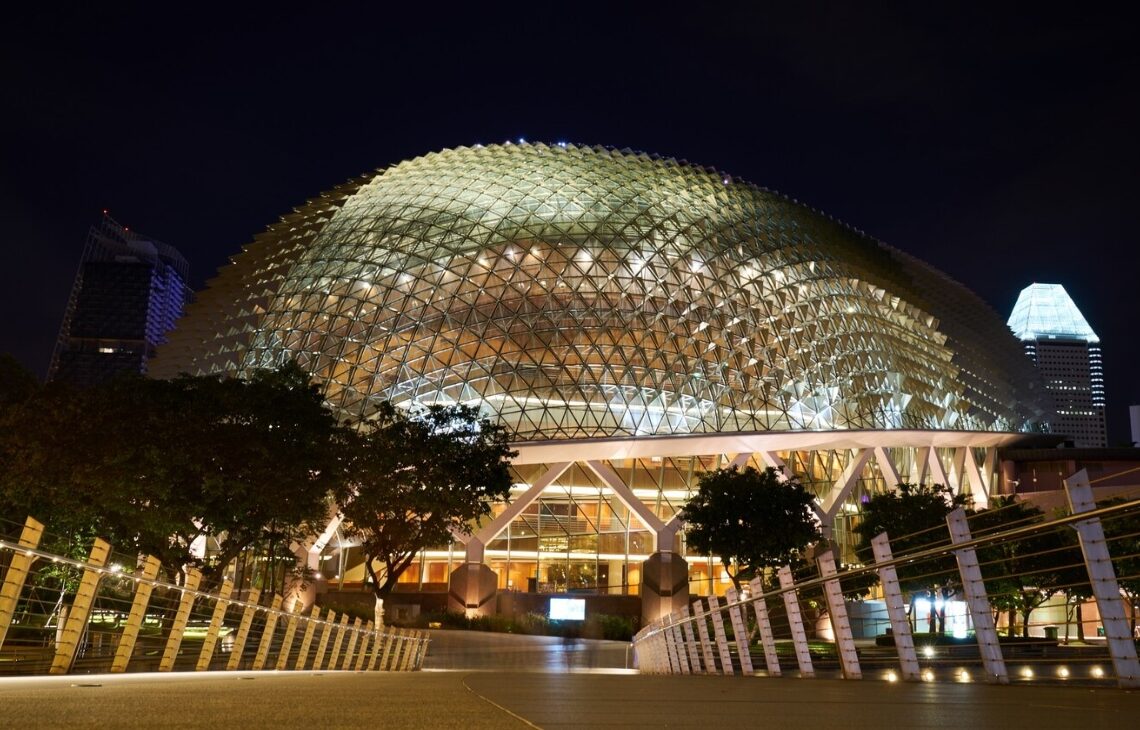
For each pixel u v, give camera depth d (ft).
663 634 133.39
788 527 215.10
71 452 145.18
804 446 271.28
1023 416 361.92
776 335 275.59
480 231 276.00
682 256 274.77
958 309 358.23
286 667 104.12
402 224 286.25
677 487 278.67
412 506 203.82
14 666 63.57
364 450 200.34
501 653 186.19
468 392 252.83
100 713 30.37
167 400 156.66
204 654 81.61
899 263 357.41
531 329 257.34
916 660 60.54
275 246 317.22
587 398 253.03
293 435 165.48
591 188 292.81
